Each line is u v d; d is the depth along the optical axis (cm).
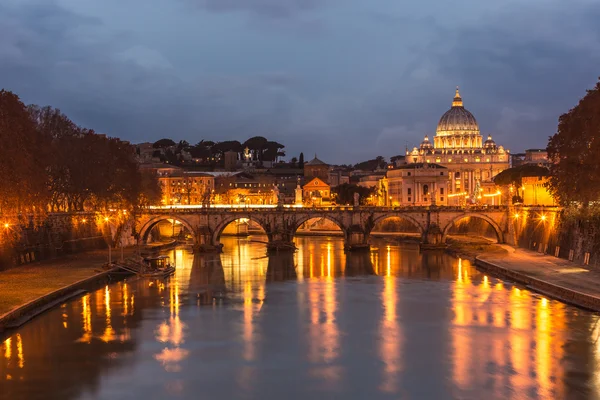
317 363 8962
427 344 9744
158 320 11256
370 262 19088
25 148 14362
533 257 17850
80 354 9306
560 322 10794
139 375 8519
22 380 8331
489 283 14675
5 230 15300
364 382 8256
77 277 14562
